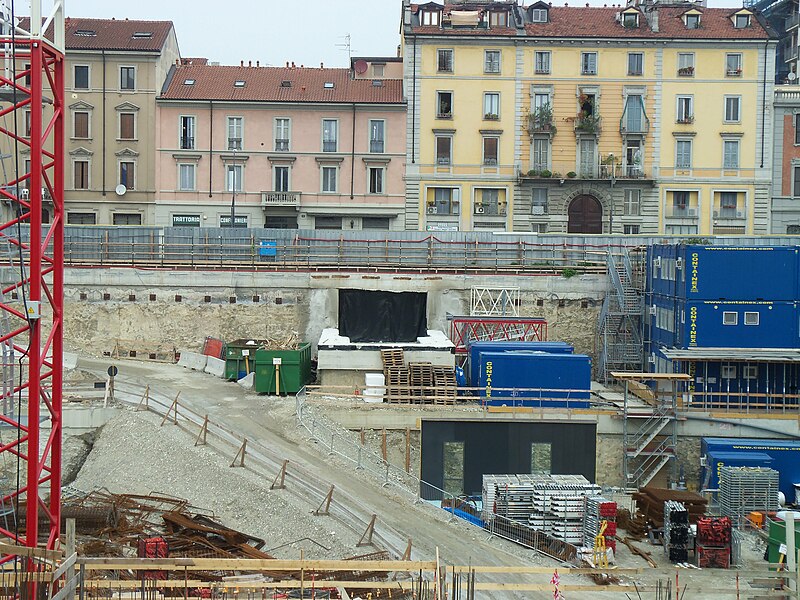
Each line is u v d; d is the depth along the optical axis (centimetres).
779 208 6194
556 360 3756
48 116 5912
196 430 3331
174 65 6419
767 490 3191
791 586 2206
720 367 3912
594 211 6219
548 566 2528
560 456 3572
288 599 2055
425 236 5078
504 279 4641
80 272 4531
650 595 2336
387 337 4544
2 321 2136
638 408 3700
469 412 3616
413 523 2711
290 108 6031
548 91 6138
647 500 3012
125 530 2611
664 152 6162
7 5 1905
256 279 4556
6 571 1836
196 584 1998
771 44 6106
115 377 4066
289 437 3331
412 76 6097
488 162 6147
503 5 6272
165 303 4550
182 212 6031
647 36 6097
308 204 6066
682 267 3950
